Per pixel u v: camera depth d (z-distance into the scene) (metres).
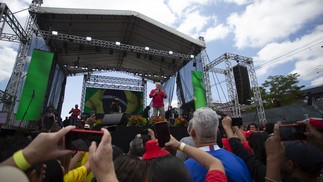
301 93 21.70
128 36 14.05
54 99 13.94
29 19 10.26
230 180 1.48
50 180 1.05
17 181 0.56
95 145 0.86
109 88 18.47
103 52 15.15
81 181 1.65
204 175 1.53
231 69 14.27
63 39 11.84
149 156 2.01
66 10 10.88
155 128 1.49
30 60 9.80
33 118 9.11
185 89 14.89
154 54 13.72
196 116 1.77
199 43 13.67
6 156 0.91
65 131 0.80
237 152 1.82
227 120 2.09
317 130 1.39
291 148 1.32
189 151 1.41
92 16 11.70
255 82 14.67
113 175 0.81
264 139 2.10
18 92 9.27
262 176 1.51
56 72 13.83
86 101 16.97
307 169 1.27
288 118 14.56
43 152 0.72
